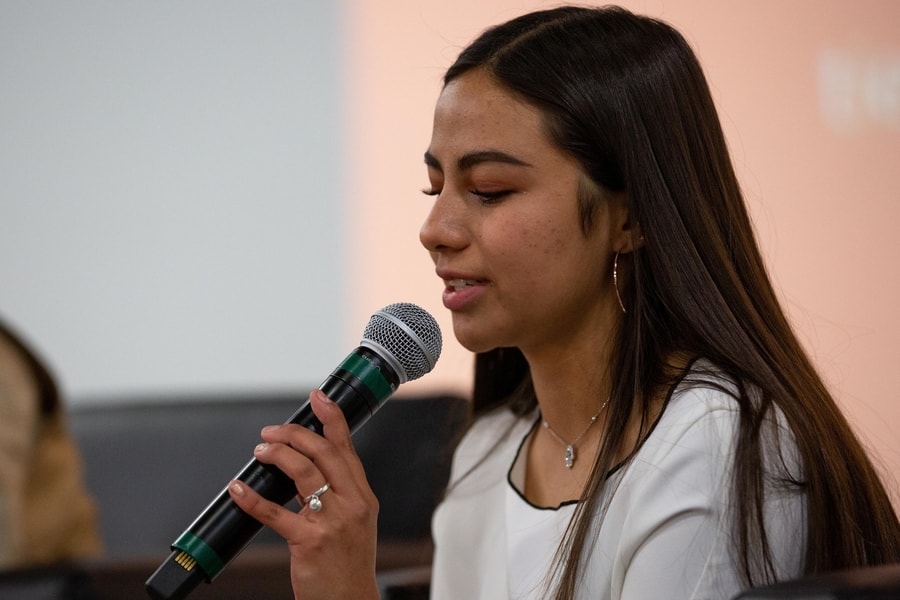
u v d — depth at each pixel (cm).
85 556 595
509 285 284
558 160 284
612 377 297
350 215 803
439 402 587
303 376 814
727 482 269
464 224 286
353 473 261
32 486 586
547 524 307
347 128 801
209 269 827
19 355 596
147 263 834
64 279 838
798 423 279
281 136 814
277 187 816
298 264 815
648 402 290
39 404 598
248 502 257
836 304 712
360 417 270
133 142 830
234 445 645
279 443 259
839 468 281
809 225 714
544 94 283
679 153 294
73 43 830
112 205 834
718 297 289
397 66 789
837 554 275
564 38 293
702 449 273
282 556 491
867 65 712
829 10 713
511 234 281
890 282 709
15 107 834
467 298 288
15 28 830
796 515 273
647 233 289
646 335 293
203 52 822
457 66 298
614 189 289
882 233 711
